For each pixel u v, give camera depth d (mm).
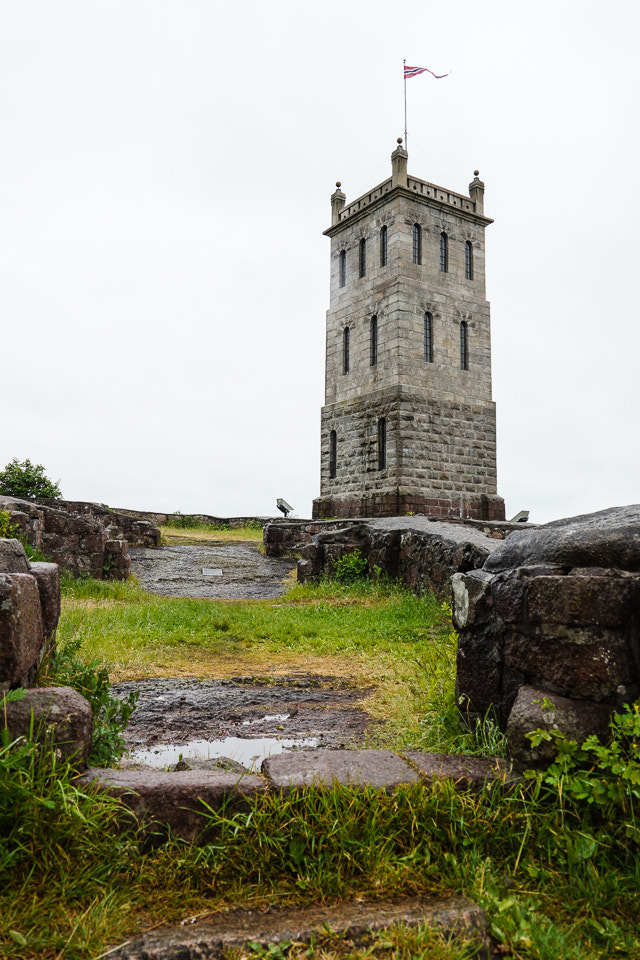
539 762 2975
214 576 17234
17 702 2705
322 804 2701
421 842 2668
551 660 3150
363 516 29562
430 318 30312
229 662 7039
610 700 2904
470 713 3889
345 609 10648
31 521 12883
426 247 30250
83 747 2811
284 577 17547
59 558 13617
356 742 4414
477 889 2443
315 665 6910
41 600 3650
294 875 2559
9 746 2449
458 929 2236
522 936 2197
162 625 8781
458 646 4031
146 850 2635
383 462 29422
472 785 2959
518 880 2580
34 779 2551
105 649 7027
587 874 2549
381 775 2959
